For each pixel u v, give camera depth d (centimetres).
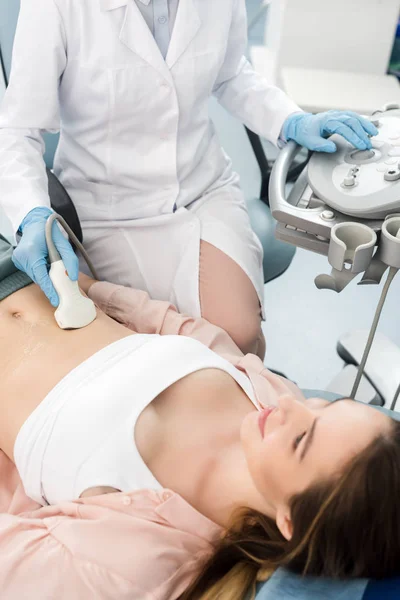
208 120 151
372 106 212
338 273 95
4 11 139
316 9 223
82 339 109
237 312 135
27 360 107
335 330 200
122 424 94
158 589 84
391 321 204
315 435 85
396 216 94
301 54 236
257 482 88
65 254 113
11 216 121
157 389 98
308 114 137
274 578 82
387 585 77
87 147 136
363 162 108
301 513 83
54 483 94
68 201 128
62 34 121
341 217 99
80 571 82
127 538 86
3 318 115
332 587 79
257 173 263
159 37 128
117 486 90
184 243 141
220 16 132
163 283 140
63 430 94
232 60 151
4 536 87
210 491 95
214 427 100
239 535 88
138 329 124
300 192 112
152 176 139
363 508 79
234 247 140
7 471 108
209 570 87
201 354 107
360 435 83
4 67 148
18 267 117
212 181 153
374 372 143
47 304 117
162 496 89
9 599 79
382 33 228
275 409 92
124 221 143
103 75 125
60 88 131
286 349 193
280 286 217
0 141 125
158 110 131
